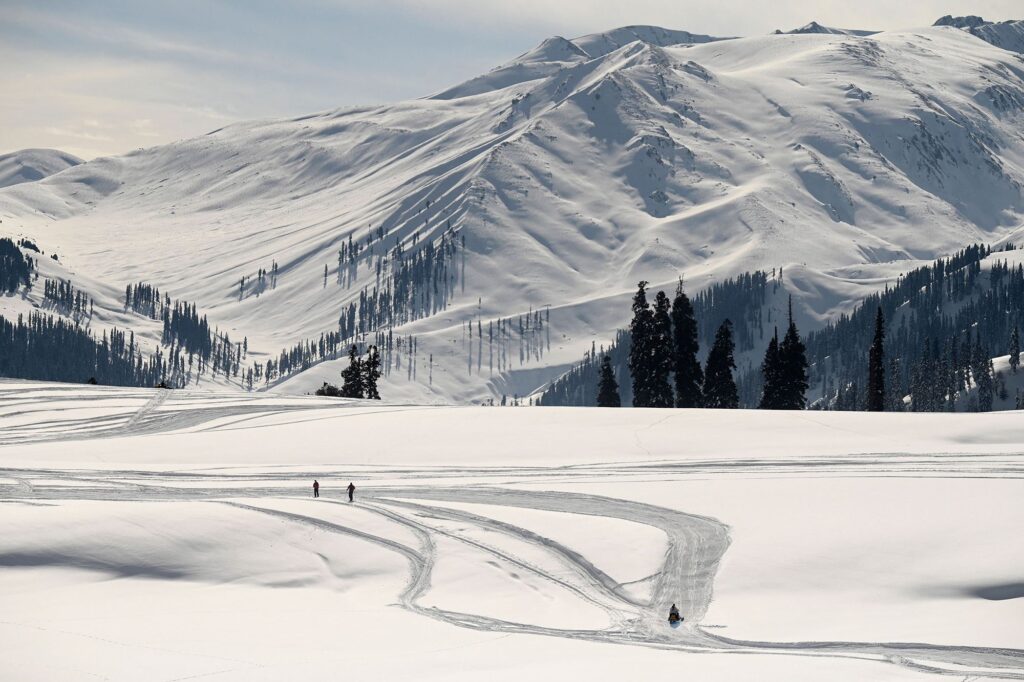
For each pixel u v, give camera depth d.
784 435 86.88
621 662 38.91
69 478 75.69
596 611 48.50
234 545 57.84
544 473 75.62
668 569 52.91
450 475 76.00
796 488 65.00
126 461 83.81
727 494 64.94
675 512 61.91
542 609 49.03
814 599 48.03
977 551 51.00
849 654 40.41
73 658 41.81
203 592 52.94
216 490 71.25
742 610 47.28
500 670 38.03
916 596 47.41
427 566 55.34
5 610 49.38
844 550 52.78
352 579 54.44
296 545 58.41
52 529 57.91
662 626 45.94
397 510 64.75
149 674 39.44
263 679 38.19
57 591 52.38
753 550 54.00
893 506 59.12
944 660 39.16
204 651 42.78
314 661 40.81
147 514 60.44
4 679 39.16
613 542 56.94
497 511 63.94
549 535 58.75
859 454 77.50
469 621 47.62
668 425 92.69
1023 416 90.81
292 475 77.12
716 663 38.69
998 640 41.19
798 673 36.81
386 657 41.34
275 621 47.78
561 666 38.38
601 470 75.88
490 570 54.06
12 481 74.38
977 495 60.22
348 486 70.12
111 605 50.50
